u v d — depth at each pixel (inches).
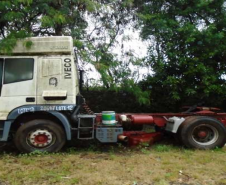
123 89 388.5
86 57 343.0
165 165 225.0
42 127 259.0
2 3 285.9
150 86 409.4
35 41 258.5
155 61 405.1
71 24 378.6
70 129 261.1
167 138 320.8
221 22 403.5
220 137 286.5
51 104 257.3
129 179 191.9
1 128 253.1
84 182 185.5
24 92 254.7
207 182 189.3
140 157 251.4
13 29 306.8
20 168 215.0
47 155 253.1
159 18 399.9
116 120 296.4
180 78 395.5
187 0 406.6
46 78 257.4
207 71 383.2
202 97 398.9
